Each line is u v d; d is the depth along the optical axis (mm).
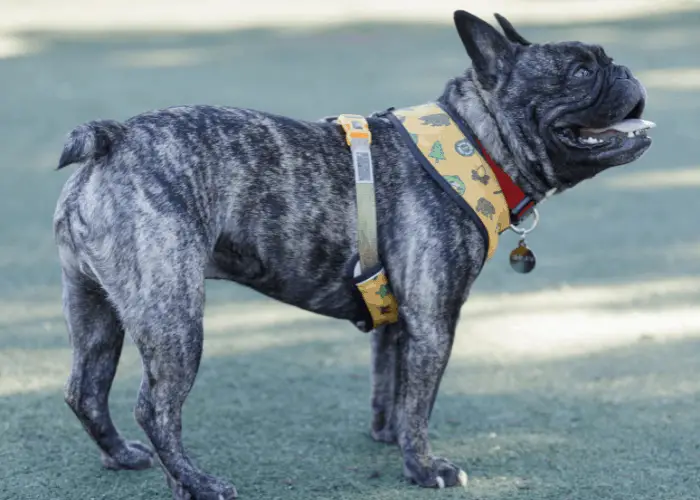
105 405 4039
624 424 4418
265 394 4766
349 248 3879
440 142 3928
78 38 17312
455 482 3914
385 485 3932
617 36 15867
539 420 4477
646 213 7609
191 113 3812
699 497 3771
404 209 3854
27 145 9539
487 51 3986
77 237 3670
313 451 4227
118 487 3938
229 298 6145
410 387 3924
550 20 17922
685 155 9211
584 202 7945
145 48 16062
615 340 5383
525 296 6074
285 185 3816
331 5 22516
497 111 3971
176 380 3652
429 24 18375
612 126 3932
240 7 22469
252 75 13102
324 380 4930
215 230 3730
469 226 3863
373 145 3934
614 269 6469
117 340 4012
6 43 16734
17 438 4316
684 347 5273
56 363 5102
